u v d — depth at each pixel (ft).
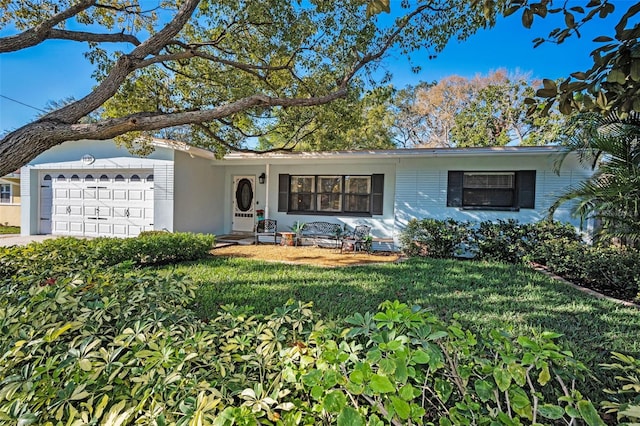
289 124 27.61
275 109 25.85
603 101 5.16
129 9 18.42
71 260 14.83
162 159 31.81
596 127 17.01
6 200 48.96
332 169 34.17
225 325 7.63
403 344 4.51
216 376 5.39
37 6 16.69
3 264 15.05
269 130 30.76
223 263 23.03
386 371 4.11
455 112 75.72
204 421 3.90
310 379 4.33
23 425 3.95
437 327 5.31
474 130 67.67
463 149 26.71
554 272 20.07
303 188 35.42
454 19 19.90
